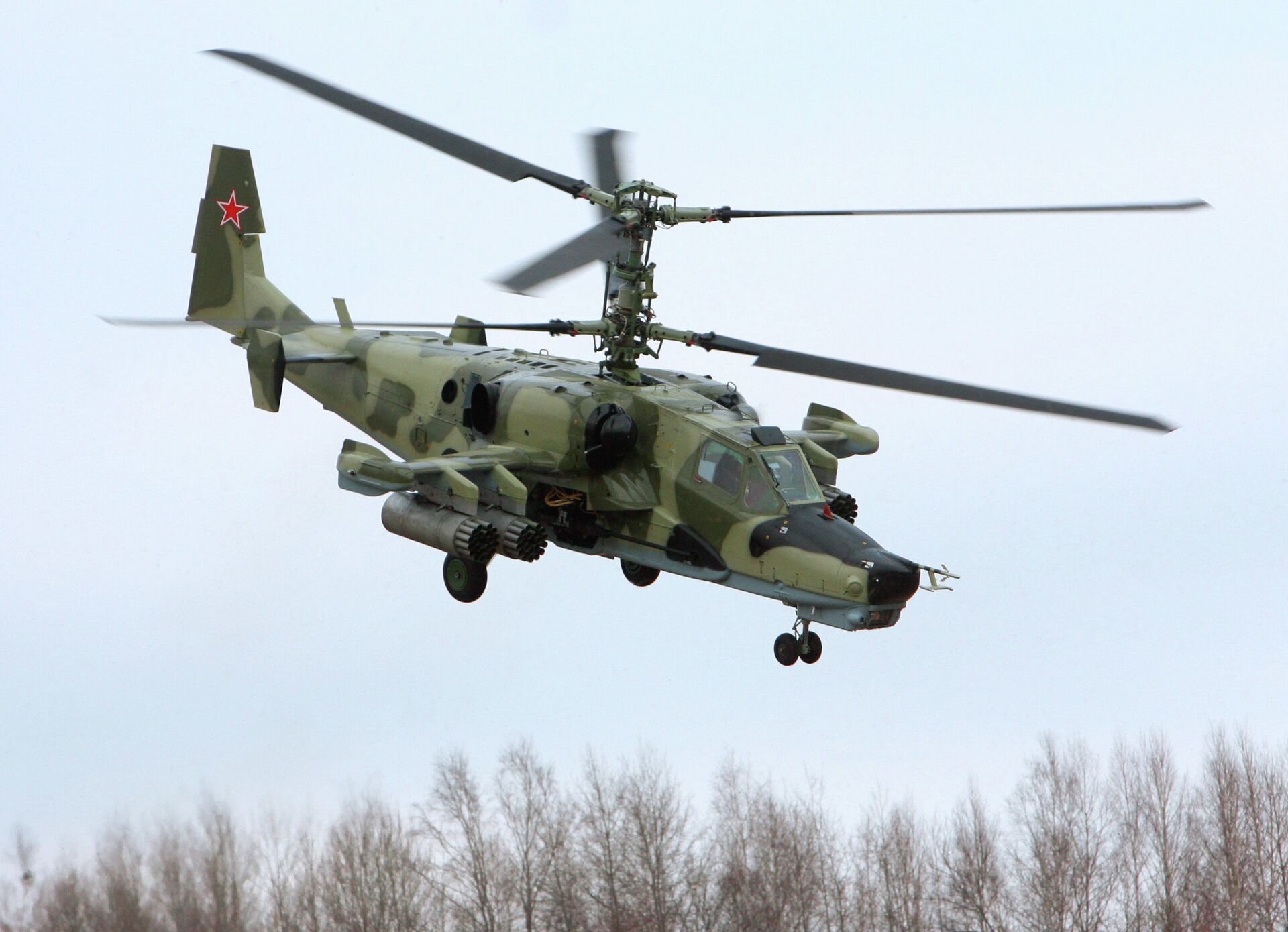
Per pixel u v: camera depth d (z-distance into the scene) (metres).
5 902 55.06
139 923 55.62
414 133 58.31
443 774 63.56
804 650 59.75
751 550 59.53
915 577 57.12
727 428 61.53
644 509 62.59
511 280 43.72
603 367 65.25
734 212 58.38
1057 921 68.69
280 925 58.31
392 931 60.28
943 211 54.88
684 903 64.25
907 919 67.62
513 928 62.53
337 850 60.69
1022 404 55.47
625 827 64.69
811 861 66.25
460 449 67.88
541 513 66.56
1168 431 53.00
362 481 61.38
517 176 57.69
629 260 61.09
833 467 66.62
